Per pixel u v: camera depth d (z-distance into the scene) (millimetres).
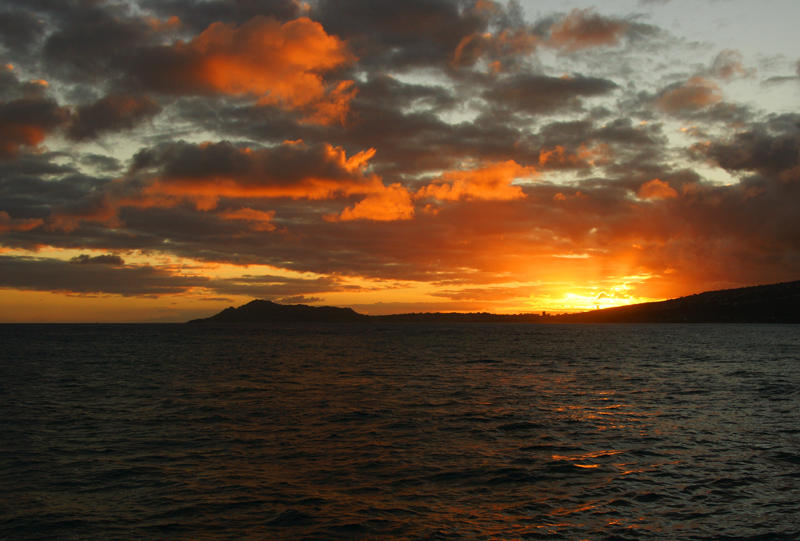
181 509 16047
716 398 37656
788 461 21078
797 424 28328
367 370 59094
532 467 20266
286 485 18188
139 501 16719
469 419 29516
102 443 23938
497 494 17391
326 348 106188
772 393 40344
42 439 24672
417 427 27344
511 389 42594
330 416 30359
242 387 43688
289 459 21328
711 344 120688
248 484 18297
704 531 14602
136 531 14547
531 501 16766
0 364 66438
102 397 37781
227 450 22688
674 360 73875
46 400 36344
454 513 15805
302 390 41781
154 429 26797
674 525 14984
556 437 25203
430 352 92812
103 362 69875
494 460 21203
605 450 22812
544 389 42625
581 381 48406
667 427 27484
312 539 14008
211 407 33469
